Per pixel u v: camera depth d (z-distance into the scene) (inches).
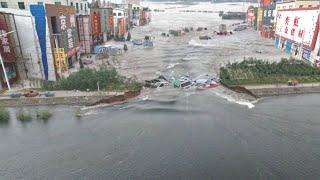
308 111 1539.1
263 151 1196.5
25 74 2092.8
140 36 4559.5
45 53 2032.5
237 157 1163.3
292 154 1175.6
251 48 3415.4
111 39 4119.1
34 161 1156.5
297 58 2706.7
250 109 1571.1
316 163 1124.5
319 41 2268.7
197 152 1196.5
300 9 2677.2
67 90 1847.9
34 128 1424.7
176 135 1318.9
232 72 2130.9
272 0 4758.9
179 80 1998.0
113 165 1127.0
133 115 1526.8
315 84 1904.5
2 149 1242.0
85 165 1128.2
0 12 1870.1
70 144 1264.8
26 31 1973.4
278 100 1705.2
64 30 2300.7
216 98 1736.0
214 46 3627.0
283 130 1343.5
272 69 2117.4
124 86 1887.3
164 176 1066.7
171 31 4869.6
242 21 7559.1
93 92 1811.0
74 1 2970.0
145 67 2498.8
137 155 1184.2
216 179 1049.5
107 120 1478.8
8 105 1670.8
